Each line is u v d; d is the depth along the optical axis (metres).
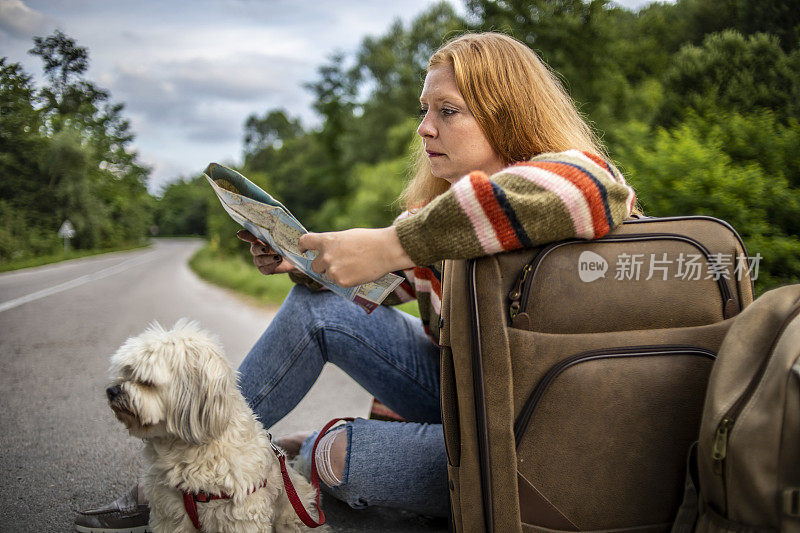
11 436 2.55
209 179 1.22
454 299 1.12
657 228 1.14
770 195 4.43
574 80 12.86
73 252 38.28
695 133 5.27
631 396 1.10
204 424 1.30
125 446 2.42
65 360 4.34
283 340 1.64
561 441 1.11
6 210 32.88
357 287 1.27
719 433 0.90
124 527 1.59
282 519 1.50
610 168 1.24
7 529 1.67
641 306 1.11
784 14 6.53
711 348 1.13
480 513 1.14
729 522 0.92
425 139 1.43
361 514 1.78
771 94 5.68
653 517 1.14
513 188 1.05
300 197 43.25
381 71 30.58
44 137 36.84
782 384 0.85
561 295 1.10
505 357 1.08
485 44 1.37
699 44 7.82
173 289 12.34
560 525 1.13
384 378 1.67
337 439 1.54
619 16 13.33
